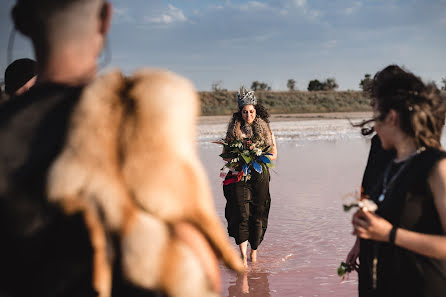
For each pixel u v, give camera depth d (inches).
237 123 242.2
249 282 205.6
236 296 190.4
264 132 242.8
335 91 2913.4
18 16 44.5
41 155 40.4
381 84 98.6
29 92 43.7
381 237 90.6
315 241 264.7
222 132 1050.7
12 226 39.3
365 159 608.1
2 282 39.9
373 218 91.4
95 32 44.9
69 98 42.3
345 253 244.4
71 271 38.9
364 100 2741.1
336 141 867.4
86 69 45.4
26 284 39.6
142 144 39.6
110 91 41.1
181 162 40.6
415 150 95.2
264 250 251.1
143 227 39.0
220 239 42.5
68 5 43.3
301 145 797.9
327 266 225.0
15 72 94.8
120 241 38.9
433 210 90.5
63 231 39.1
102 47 46.4
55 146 40.7
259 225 234.8
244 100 241.4
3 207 39.4
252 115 240.8
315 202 361.4
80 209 38.8
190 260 39.9
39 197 39.4
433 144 93.4
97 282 38.6
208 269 41.5
